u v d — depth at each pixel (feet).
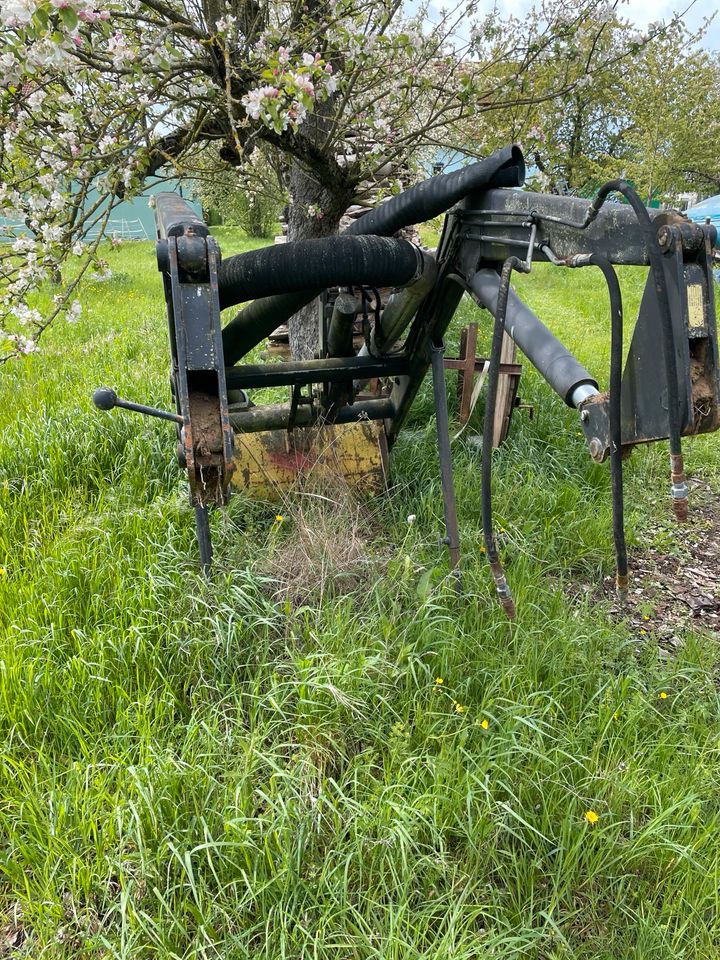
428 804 7.63
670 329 5.68
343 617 10.09
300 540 11.77
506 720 8.58
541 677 9.98
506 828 7.35
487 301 9.09
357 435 14.49
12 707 8.86
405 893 6.80
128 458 15.35
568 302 39.73
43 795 7.90
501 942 6.57
